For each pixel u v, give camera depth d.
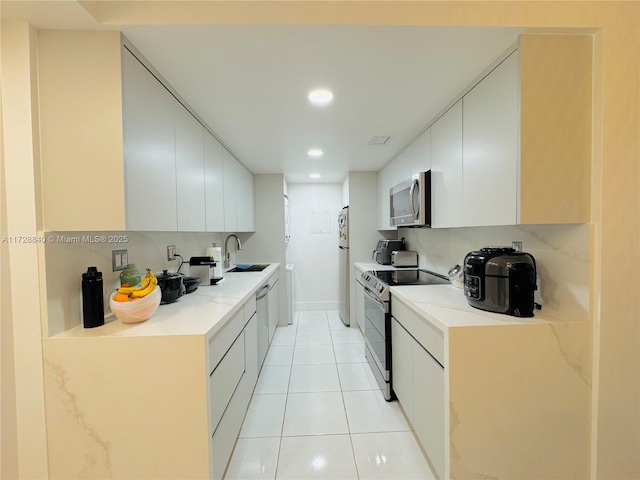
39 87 1.09
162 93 1.44
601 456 1.27
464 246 2.28
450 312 1.46
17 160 1.07
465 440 1.27
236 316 1.71
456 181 1.72
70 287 1.21
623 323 1.25
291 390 2.42
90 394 1.13
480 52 1.29
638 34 1.22
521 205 1.23
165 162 1.47
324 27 1.12
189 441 1.16
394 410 2.13
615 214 1.23
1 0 0.97
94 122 1.12
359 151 2.79
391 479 1.55
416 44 1.23
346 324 4.01
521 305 1.36
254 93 1.61
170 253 2.12
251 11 1.10
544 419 1.28
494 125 1.37
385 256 3.52
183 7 1.09
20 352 1.10
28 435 1.12
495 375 1.26
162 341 1.14
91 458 1.14
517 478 1.29
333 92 1.62
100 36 1.12
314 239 4.80
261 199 3.95
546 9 1.18
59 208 1.11
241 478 1.56
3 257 1.08
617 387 1.26
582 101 1.25
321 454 1.72
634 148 1.23
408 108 1.83
